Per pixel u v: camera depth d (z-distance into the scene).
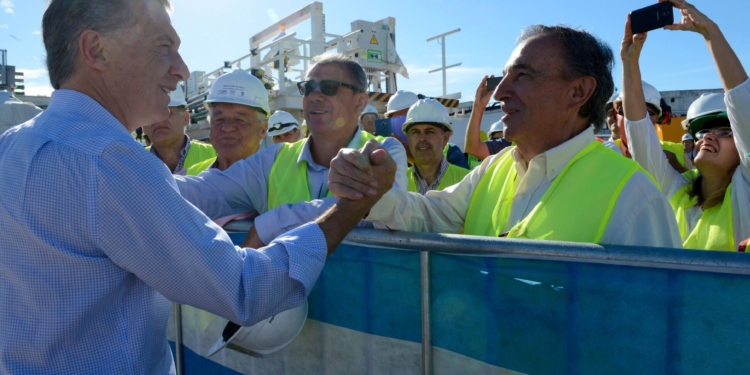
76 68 1.17
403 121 4.88
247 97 3.10
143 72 1.21
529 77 1.67
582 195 1.58
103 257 1.11
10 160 1.13
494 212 1.94
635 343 1.26
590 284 1.31
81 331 1.12
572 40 1.64
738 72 2.19
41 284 1.09
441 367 1.64
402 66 9.41
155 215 1.07
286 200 2.30
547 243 1.36
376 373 1.83
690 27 2.28
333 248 1.32
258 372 2.22
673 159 3.56
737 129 2.26
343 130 2.35
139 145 1.13
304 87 2.36
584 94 1.67
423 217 1.97
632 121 2.61
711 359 1.15
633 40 2.47
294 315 1.92
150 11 1.20
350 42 8.90
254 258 1.19
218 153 3.27
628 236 1.50
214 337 2.31
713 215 2.63
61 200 1.06
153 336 1.26
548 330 1.39
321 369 2.02
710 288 1.14
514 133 1.73
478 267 1.52
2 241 1.11
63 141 1.09
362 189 1.36
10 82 10.16
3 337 1.13
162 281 1.12
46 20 1.19
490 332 1.51
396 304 1.74
